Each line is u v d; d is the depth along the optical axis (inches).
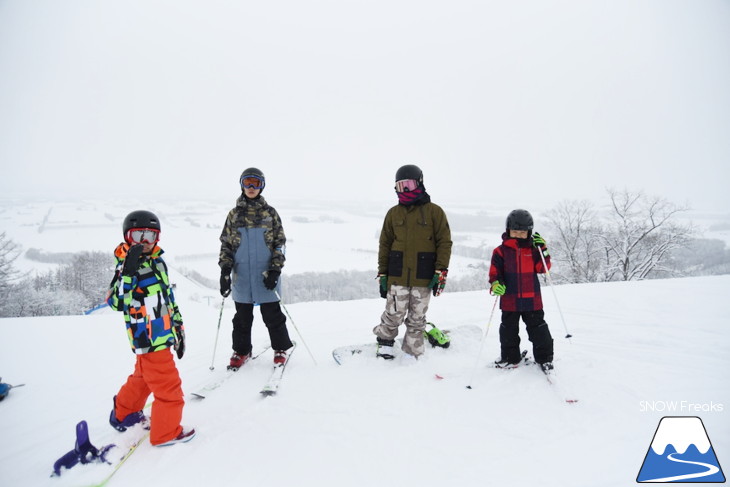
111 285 91.0
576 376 118.6
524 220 117.7
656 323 170.4
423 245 130.3
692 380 114.6
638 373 120.0
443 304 227.0
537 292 119.4
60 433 99.2
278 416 100.3
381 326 138.6
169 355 91.5
